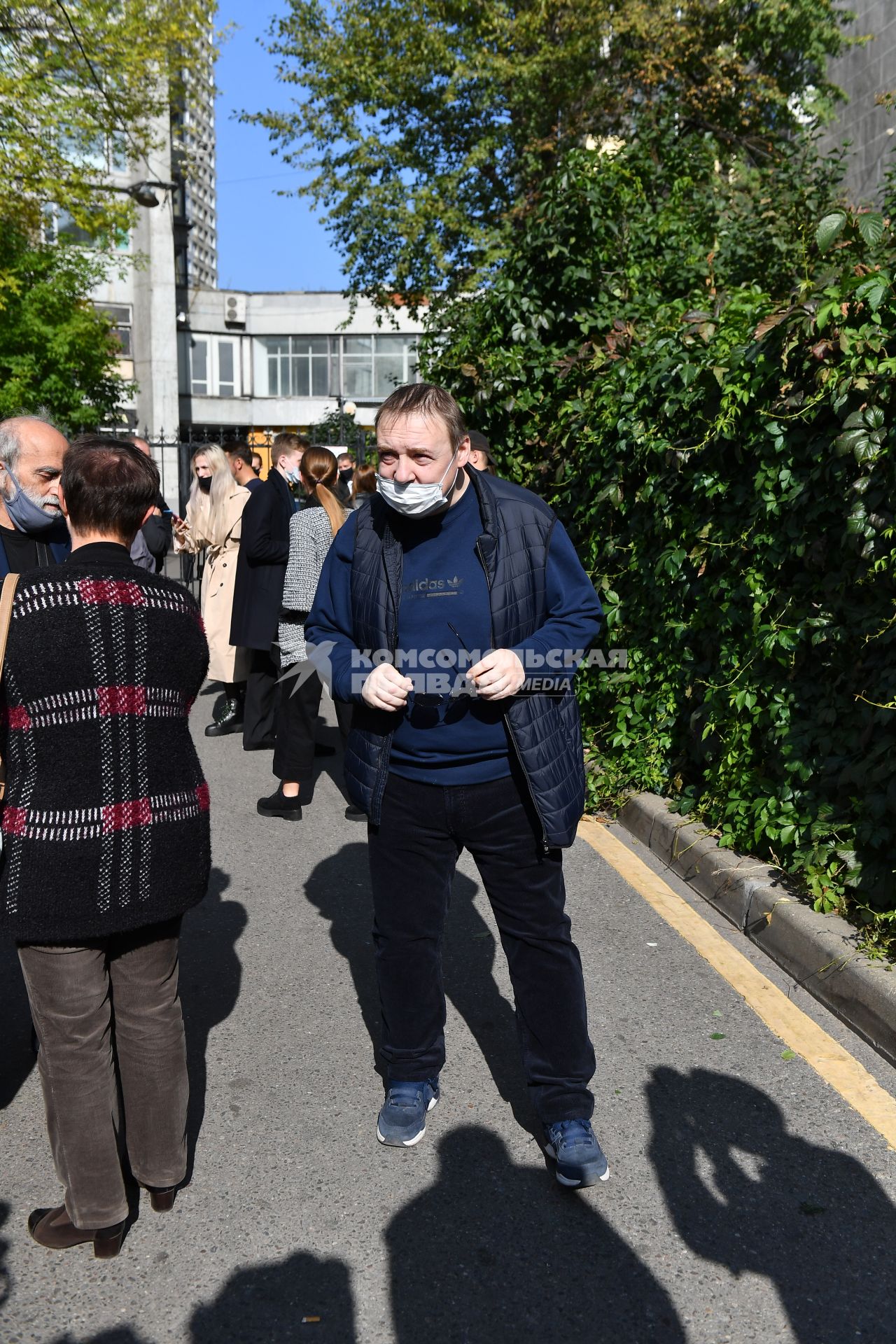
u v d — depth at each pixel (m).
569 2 18.25
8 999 3.53
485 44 19.39
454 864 2.66
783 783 4.13
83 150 15.55
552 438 6.74
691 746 5.04
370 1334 2.06
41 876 2.06
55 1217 2.33
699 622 4.81
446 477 2.33
